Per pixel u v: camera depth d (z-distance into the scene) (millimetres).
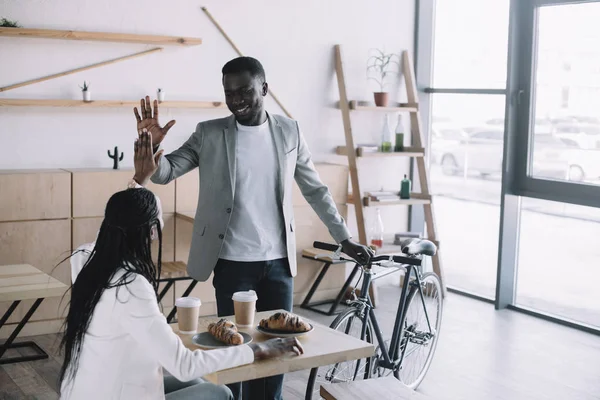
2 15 4633
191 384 2574
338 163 5988
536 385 4105
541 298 5461
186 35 5227
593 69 4965
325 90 5844
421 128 6027
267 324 2543
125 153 5121
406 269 3688
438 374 4238
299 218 5531
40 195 4582
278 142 3141
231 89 3008
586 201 5051
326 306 5645
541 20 5297
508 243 5562
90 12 4891
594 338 4957
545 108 5309
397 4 6102
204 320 2686
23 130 4785
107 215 2111
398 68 6172
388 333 4914
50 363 4199
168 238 5000
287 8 5598
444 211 6211
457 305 5715
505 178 5477
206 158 3090
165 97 5203
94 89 4961
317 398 3762
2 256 4520
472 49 5848
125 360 2062
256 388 2754
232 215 3072
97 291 2057
